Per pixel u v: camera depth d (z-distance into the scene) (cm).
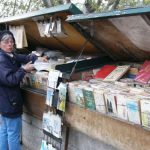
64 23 193
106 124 156
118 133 150
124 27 159
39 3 436
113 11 143
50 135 196
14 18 223
